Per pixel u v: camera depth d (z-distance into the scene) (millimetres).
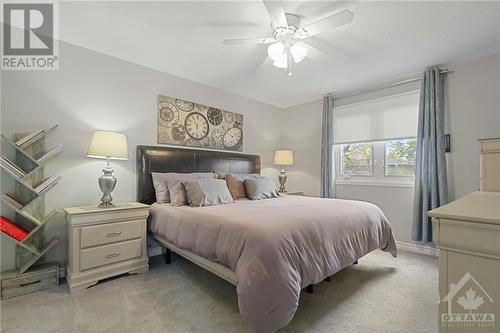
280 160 4234
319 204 2443
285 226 1607
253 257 1426
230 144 3842
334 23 1804
